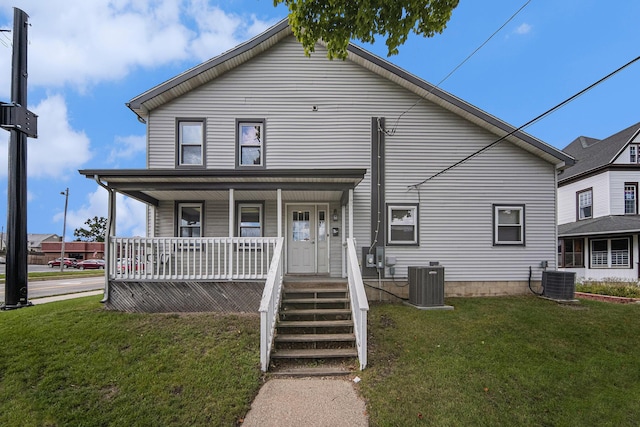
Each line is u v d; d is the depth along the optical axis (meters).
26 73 6.78
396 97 9.30
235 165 8.96
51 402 3.94
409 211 9.17
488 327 6.41
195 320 6.36
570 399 4.25
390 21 4.79
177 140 8.97
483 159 9.29
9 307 6.91
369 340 5.80
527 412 3.96
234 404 4.00
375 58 8.85
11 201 6.91
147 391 4.17
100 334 5.61
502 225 9.30
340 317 6.58
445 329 6.30
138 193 8.14
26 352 4.93
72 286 16.33
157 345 5.33
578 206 19.11
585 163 19.34
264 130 9.11
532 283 9.16
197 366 4.75
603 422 3.85
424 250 9.08
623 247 15.95
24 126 6.80
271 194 8.48
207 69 8.77
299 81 9.22
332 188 7.59
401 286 8.94
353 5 4.68
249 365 4.86
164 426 3.62
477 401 4.11
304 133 9.14
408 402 4.06
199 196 8.67
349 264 6.79
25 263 7.19
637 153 17.20
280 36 9.15
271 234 9.17
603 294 10.96
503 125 9.01
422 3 4.67
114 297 7.07
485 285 9.11
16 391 4.10
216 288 7.05
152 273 7.12
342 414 3.87
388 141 9.21
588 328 6.45
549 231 9.30
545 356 5.30
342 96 9.23
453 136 9.28
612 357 5.34
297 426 3.67
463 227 9.18
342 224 8.95
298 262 9.31
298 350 5.41
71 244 46.97
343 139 9.16
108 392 4.17
